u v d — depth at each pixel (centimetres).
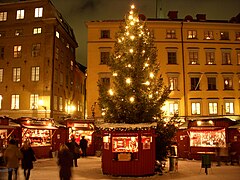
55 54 4188
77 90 5516
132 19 2045
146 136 1806
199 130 2834
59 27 4291
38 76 4056
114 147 1795
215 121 2745
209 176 1761
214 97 4372
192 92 4353
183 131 3023
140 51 1948
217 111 4353
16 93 4072
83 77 6084
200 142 2898
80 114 5750
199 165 2373
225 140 2673
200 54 4462
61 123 3569
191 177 1725
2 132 2661
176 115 2053
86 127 3522
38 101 3991
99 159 2961
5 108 4056
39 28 4172
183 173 1892
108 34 4366
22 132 2784
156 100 1941
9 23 4241
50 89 3988
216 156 2555
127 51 1950
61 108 4406
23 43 4172
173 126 1981
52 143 3216
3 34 4253
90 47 4334
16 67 4141
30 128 2797
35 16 4203
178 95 4331
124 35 2005
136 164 1759
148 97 1895
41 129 2944
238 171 2006
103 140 1866
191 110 4316
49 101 3962
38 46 4131
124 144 1792
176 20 4612
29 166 1489
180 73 4384
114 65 1980
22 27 4209
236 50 4528
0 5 4272
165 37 4438
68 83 4828
